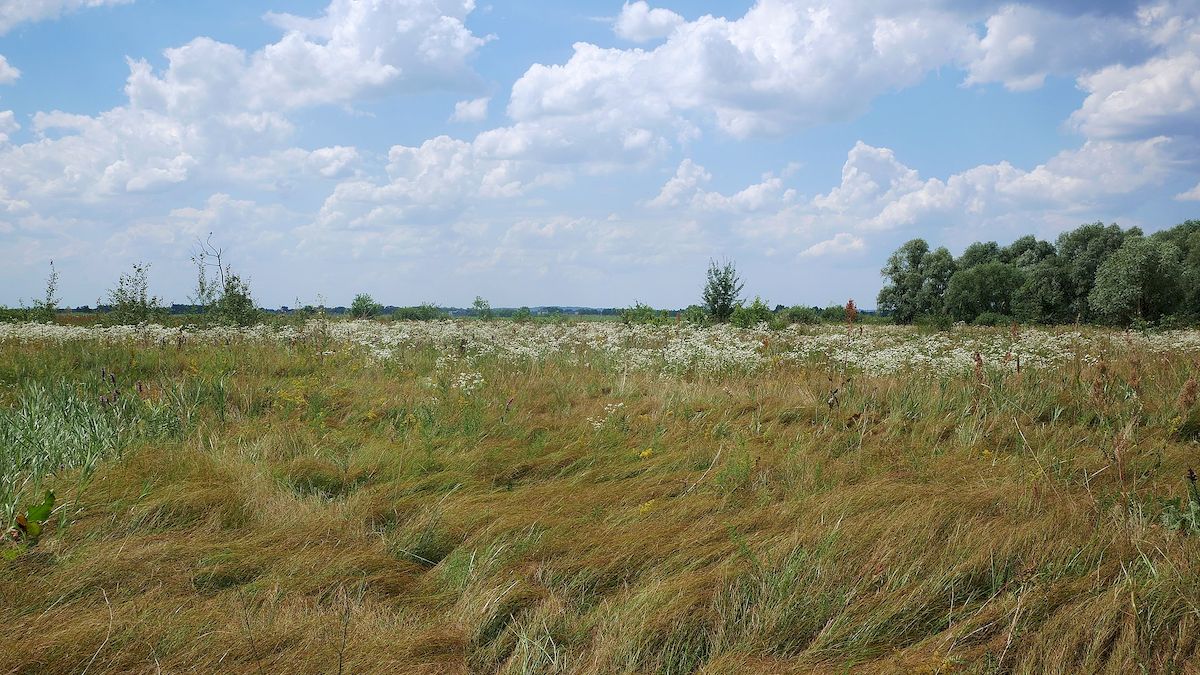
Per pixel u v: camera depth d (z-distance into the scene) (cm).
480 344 1379
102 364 1073
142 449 567
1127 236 5594
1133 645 293
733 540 408
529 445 674
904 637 322
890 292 6919
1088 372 922
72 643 293
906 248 6831
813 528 416
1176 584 334
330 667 288
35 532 361
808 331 2047
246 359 1158
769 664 294
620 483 551
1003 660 296
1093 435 662
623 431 719
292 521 450
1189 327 2366
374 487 527
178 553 392
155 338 1420
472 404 816
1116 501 455
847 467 561
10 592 336
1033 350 1249
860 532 408
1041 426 693
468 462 594
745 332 1872
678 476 564
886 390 852
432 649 308
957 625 321
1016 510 446
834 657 306
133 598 342
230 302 1773
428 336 1538
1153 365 1016
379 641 306
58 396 691
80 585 350
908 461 583
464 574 380
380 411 789
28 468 509
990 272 5662
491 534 435
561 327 2047
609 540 424
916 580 359
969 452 616
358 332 1517
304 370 1105
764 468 563
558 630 328
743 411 796
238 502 472
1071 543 388
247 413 757
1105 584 349
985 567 370
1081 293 5581
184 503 464
